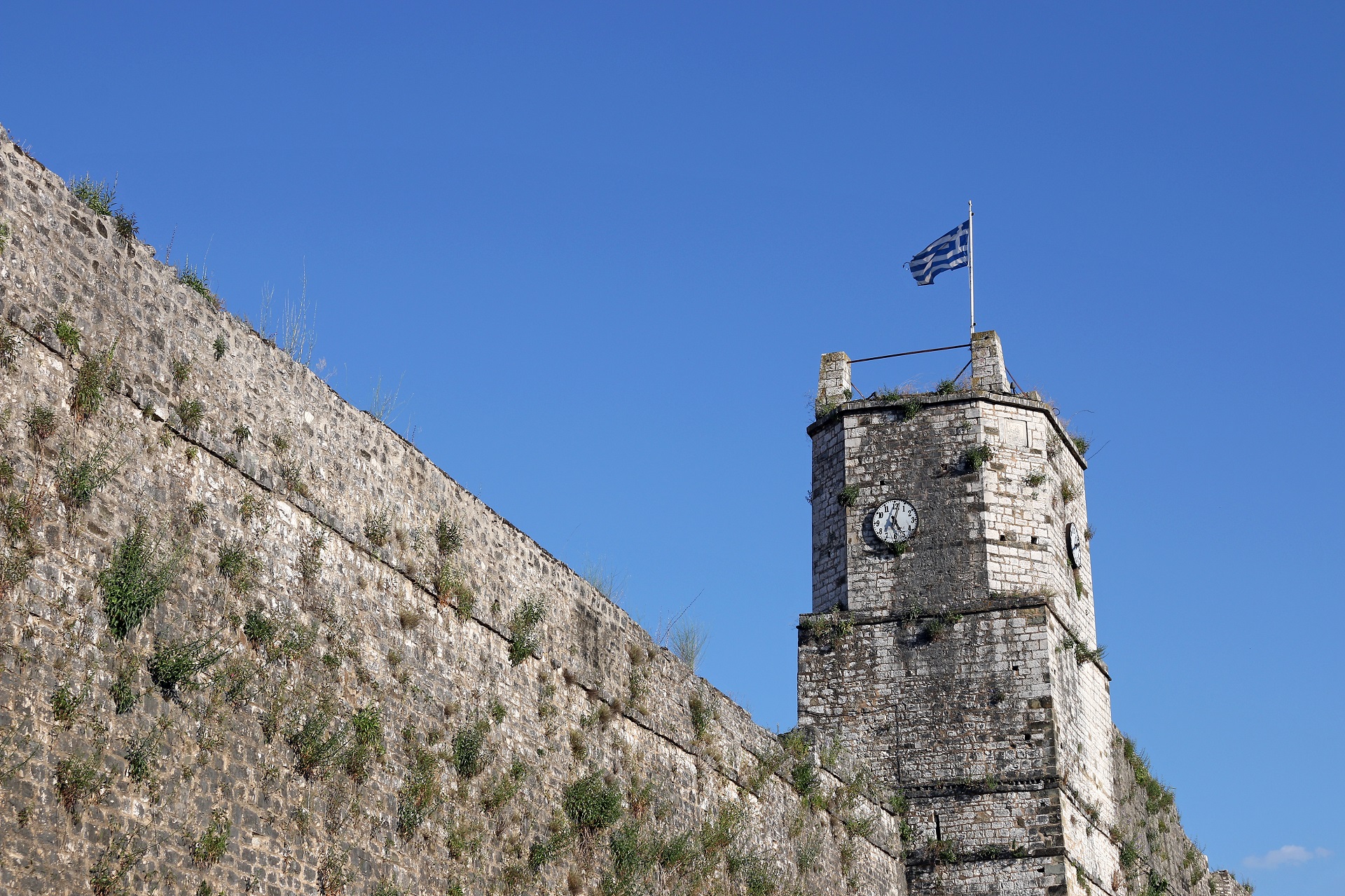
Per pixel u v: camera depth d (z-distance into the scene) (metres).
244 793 18.41
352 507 21.67
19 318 16.67
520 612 25.11
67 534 16.69
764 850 31.25
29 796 15.57
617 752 27.11
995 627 38.22
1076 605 40.44
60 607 16.41
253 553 19.52
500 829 23.28
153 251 18.88
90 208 18.00
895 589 39.25
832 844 34.09
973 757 37.41
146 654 17.41
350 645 20.98
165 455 18.38
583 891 24.78
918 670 38.41
